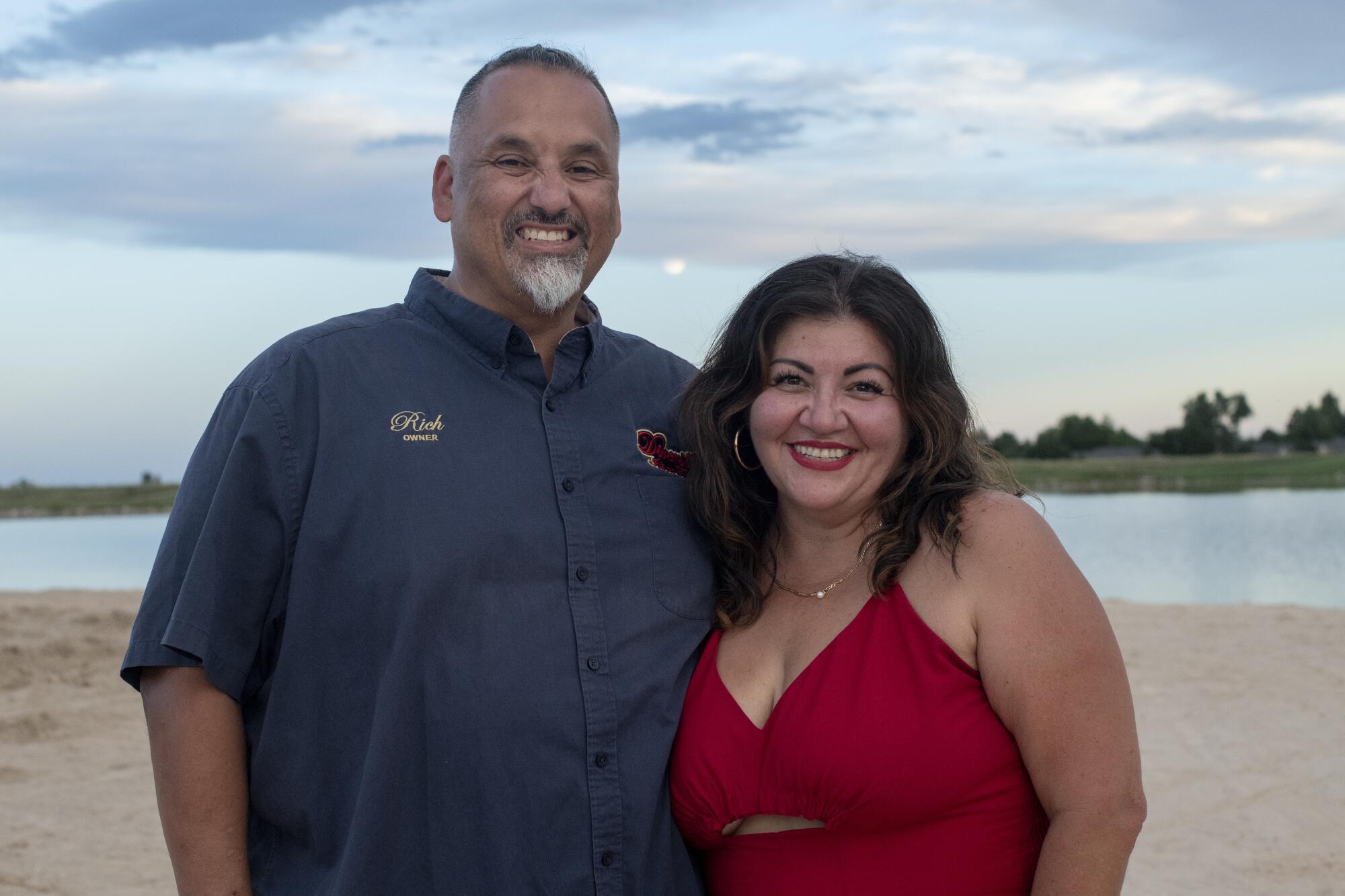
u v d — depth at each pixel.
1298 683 9.13
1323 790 6.64
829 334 2.77
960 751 2.55
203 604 2.53
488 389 2.81
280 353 2.70
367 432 2.67
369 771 2.53
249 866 2.67
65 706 8.65
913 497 2.80
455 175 2.95
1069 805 2.48
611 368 3.04
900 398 2.78
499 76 2.91
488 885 2.55
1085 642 2.52
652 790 2.69
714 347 2.99
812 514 2.86
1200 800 6.52
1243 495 55.66
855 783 2.55
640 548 2.86
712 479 2.94
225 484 2.56
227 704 2.60
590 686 2.65
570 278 2.85
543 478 2.77
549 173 2.85
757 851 2.71
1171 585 20.09
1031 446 108.56
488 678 2.58
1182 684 9.19
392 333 2.82
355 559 2.61
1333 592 18.94
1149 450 109.19
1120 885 2.48
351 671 2.60
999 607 2.56
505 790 2.56
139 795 6.78
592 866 2.59
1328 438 109.38
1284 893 5.23
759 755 2.69
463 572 2.61
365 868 2.52
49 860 5.70
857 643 2.69
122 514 53.72
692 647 2.87
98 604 12.76
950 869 2.56
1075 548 27.44
